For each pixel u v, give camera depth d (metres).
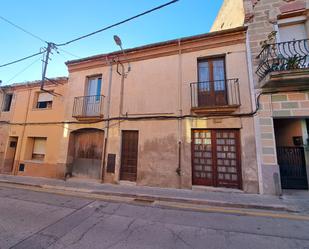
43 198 5.93
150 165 7.55
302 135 6.85
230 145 6.78
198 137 7.23
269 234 3.46
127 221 4.07
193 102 7.36
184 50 7.97
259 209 4.89
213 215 4.45
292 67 5.62
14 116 11.64
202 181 6.92
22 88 11.89
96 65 9.64
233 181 6.57
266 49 6.28
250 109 6.59
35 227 3.73
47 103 11.05
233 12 8.55
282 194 5.96
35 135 10.59
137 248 2.96
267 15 6.84
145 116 8.05
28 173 10.18
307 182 6.58
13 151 11.55
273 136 6.10
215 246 3.04
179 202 5.55
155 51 8.42
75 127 9.39
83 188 7.09
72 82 10.07
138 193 6.24
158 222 4.01
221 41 7.35
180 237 3.34
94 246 3.01
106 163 8.36
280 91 6.25
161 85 8.07
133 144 8.21
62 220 4.11
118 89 8.86
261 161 6.11
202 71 7.71
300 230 3.64
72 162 9.50
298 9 6.47
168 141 7.47
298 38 6.60
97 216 4.36
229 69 7.11
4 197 6.01
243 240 3.24
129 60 8.93
